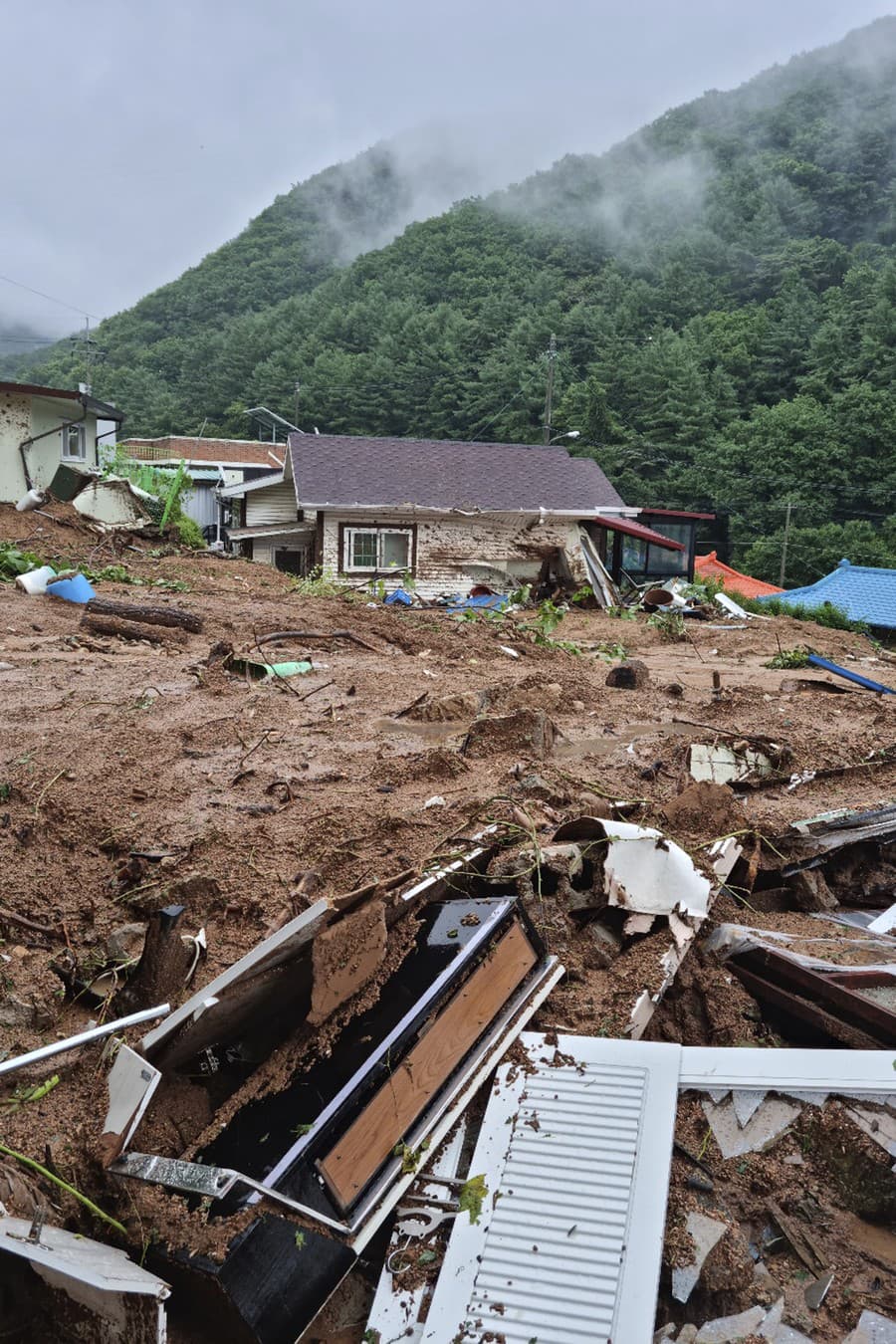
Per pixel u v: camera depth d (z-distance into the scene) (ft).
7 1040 11.27
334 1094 9.44
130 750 19.56
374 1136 9.44
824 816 16.07
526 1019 11.12
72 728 21.26
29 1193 8.98
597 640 50.67
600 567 74.74
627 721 24.47
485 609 55.01
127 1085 9.68
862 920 15.17
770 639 53.83
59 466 70.69
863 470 156.15
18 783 17.16
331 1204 8.95
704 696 29.68
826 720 25.68
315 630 38.40
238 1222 8.35
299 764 19.04
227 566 60.44
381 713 24.03
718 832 15.35
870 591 101.76
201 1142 9.51
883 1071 10.05
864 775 19.93
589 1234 8.86
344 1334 8.94
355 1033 10.04
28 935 13.00
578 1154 9.53
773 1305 8.82
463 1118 10.15
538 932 12.05
